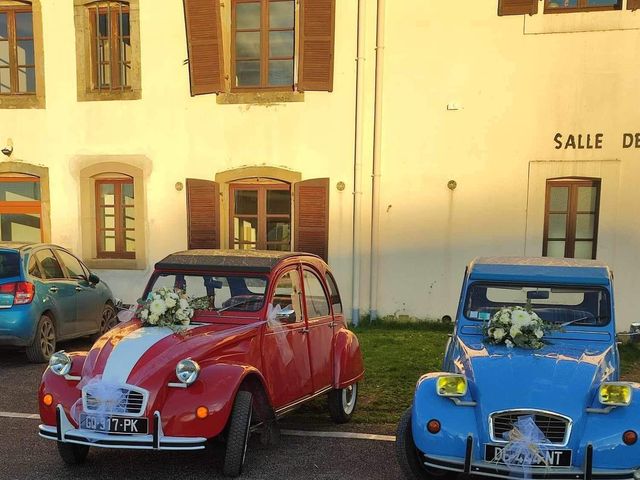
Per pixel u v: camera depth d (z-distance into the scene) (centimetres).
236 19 1063
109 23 1095
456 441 351
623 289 955
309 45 1023
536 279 469
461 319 473
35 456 446
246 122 1051
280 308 463
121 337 426
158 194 1081
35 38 1092
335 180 1035
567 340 437
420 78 1001
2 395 613
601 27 941
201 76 1051
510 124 978
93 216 1112
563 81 959
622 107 942
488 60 980
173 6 1059
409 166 1012
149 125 1077
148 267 1090
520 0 961
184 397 381
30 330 718
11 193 1122
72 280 833
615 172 948
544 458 336
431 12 991
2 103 1106
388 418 553
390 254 1026
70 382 401
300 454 458
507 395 356
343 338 547
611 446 331
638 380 684
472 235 999
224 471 404
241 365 408
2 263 732
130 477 407
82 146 1097
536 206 977
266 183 1064
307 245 1042
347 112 1027
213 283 480
